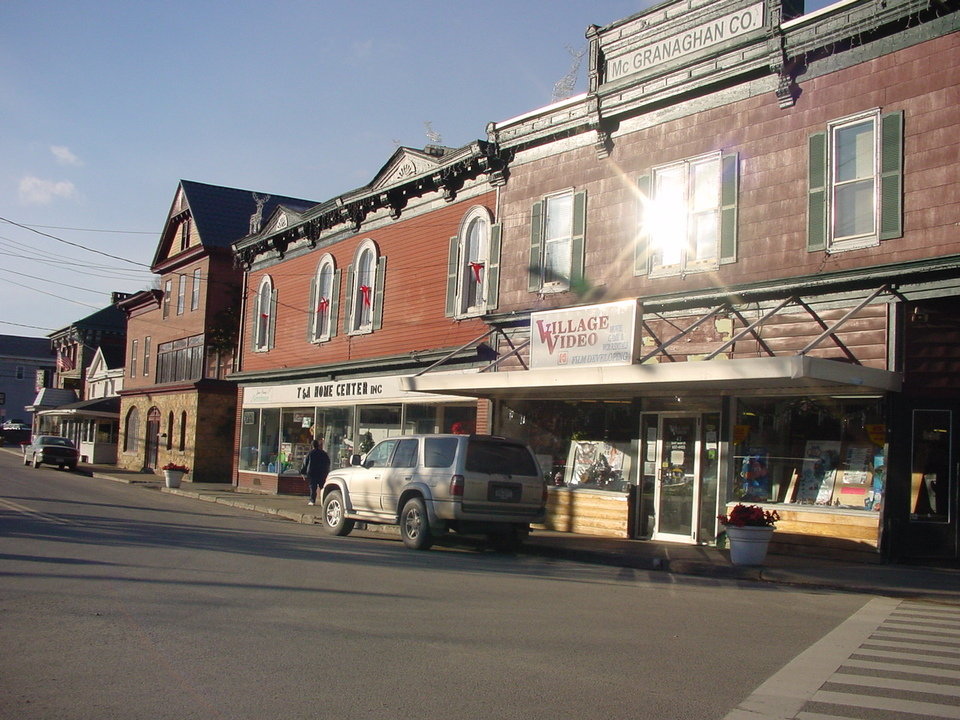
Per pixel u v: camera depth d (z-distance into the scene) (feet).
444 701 19.69
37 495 79.20
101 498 82.58
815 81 51.80
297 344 100.89
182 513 71.05
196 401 129.29
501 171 71.82
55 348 234.17
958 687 22.16
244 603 30.22
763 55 53.57
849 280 48.21
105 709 18.62
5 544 42.75
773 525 46.73
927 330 46.88
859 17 49.26
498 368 69.15
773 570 43.78
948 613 34.76
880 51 49.01
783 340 51.67
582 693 20.67
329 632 26.22
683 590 38.99
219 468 129.39
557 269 66.49
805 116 52.06
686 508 56.49
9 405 295.69
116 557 40.14
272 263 108.68
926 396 46.80
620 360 53.88
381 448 56.54
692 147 57.88
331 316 94.22
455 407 75.72
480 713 18.88
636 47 61.77
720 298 54.65
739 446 54.08
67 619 26.96
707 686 21.66
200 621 27.17
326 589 33.78
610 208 62.80
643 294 59.41
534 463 52.26
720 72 55.88
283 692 20.04
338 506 58.18
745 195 54.44
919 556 46.57
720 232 55.26
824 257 50.14
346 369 89.61
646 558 48.24
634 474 59.47
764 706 20.02
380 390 85.10
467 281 75.51
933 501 46.85
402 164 83.51
